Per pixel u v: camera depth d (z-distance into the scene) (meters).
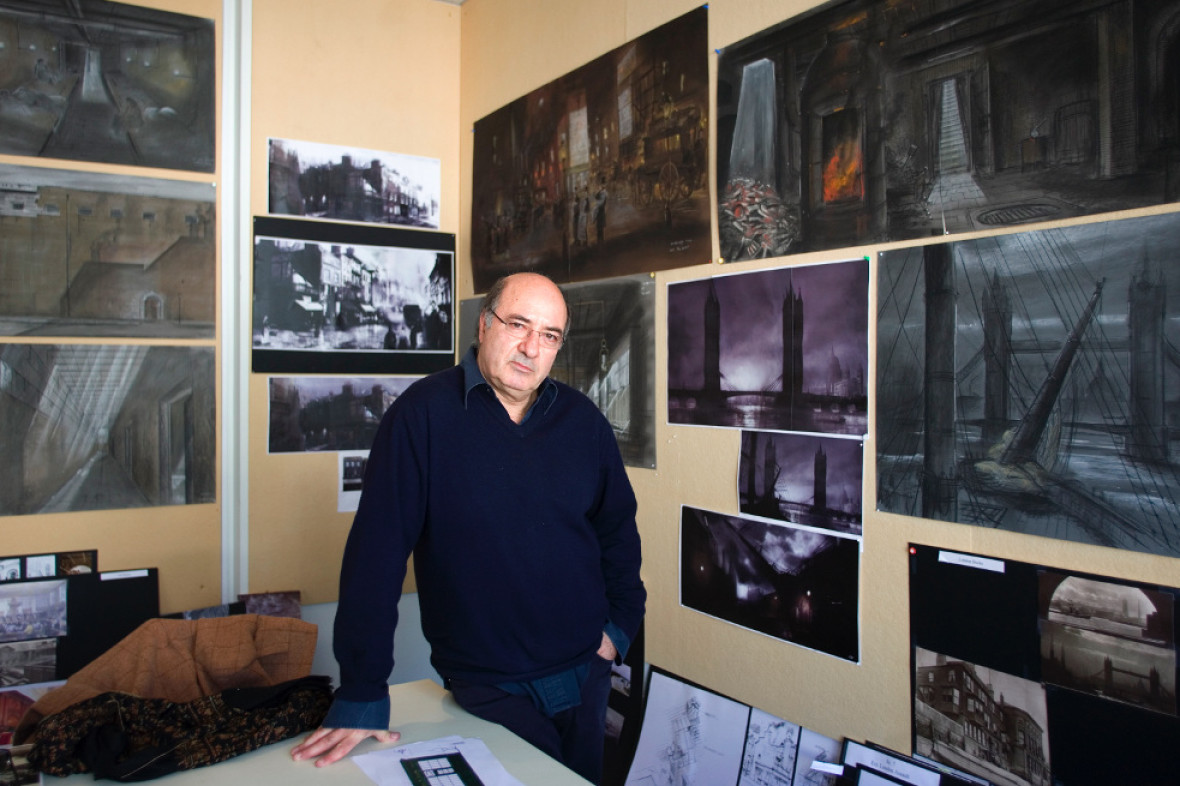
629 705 2.62
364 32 3.51
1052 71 1.50
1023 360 1.56
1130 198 1.39
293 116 3.36
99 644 2.91
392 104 3.57
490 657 1.54
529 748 1.40
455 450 1.51
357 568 1.44
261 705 1.51
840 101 1.92
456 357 3.73
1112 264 1.42
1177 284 1.34
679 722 2.41
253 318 3.26
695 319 2.38
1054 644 1.52
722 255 2.28
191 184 3.14
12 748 1.35
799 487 2.04
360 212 3.49
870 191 1.85
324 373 3.41
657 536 2.54
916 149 1.75
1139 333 1.38
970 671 1.66
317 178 3.40
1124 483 1.41
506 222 3.36
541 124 3.12
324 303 3.41
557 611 1.58
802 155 2.02
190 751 1.31
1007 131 1.58
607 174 2.75
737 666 2.24
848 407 1.91
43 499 2.88
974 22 1.63
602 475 1.77
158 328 3.08
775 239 2.11
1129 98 1.39
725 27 2.26
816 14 1.98
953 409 1.68
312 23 3.40
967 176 1.65
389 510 1.46
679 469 2.45
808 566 2.02
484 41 3.53
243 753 1.36
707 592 2.34
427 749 1.39
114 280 3.00
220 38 3.21
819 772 1.97
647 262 2.57
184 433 3.12
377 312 3.53
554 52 3.04
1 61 2.83
